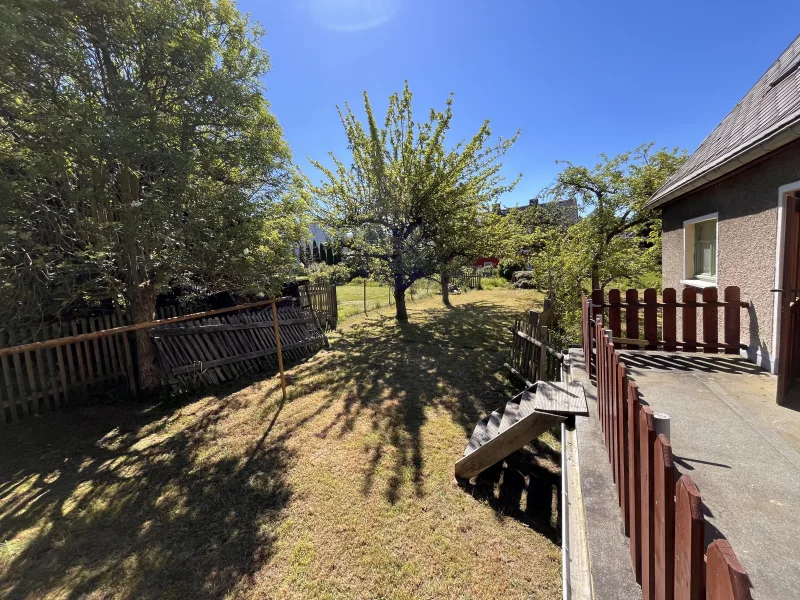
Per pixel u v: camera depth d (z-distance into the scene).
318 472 3.75
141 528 3.05
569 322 7.27
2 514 3.26
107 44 4.50
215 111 5.21
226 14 5.45
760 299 3.92
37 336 5.35
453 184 10.16
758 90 4.89
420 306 14.63
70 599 2.41
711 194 4.83
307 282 11.05
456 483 3.56
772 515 1.79
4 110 4.40
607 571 1.58
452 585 2.46
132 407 5.54
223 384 6.50
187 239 5.29
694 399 3.17
